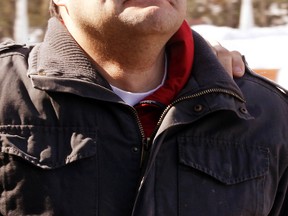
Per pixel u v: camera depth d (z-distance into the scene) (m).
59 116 2.28
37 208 2.23
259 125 2.47
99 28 2.25
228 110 2.38
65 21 2.45
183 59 2.41
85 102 2.30
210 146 2.38
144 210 2.25
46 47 2.39
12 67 2.37
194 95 2.35
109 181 2.27
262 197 2.41
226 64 2.56
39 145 2.26
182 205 2.31
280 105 2.55
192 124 2.37
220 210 2.33
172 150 2.34
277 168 2.48
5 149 2.24
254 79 2.59
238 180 2.37
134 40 2.24
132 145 2.30
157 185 2.30
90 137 2.27
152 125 2.36
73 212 2.23
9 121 2.28
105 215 2.25
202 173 2.34
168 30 2.24
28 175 2.24
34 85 2.27
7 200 2.25
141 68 2.34
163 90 2.38
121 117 2.29
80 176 2.25
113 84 2.37
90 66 2.31
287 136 2.52
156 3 2.22
